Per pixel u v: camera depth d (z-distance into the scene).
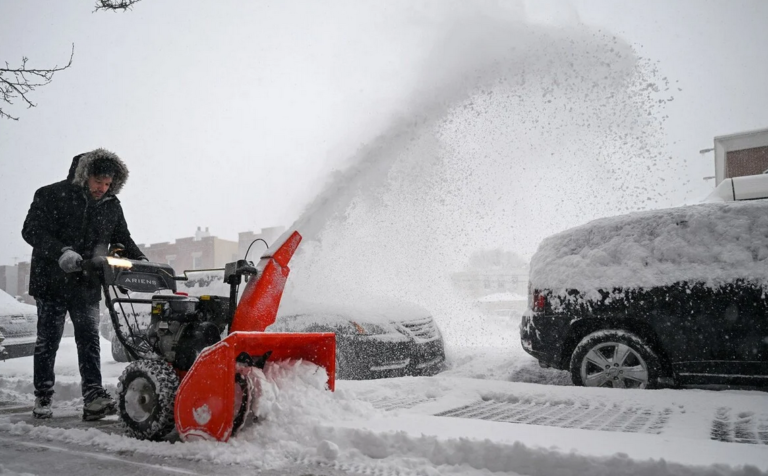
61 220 4.08
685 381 4.40
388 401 4.09
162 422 3.15
